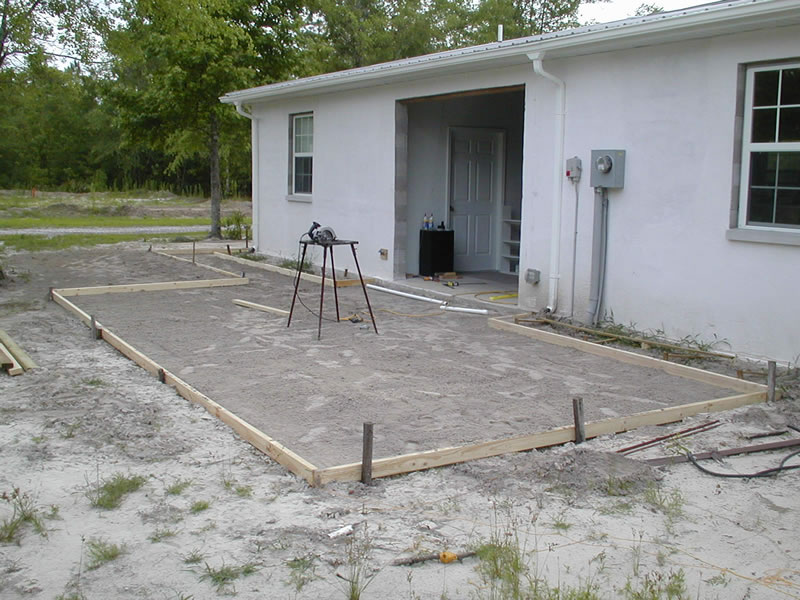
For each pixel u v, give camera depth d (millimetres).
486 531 3922
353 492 4414
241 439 5285
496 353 7879
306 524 3980
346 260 13453
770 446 5164
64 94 16359
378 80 11555
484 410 5961
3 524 3928
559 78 9203
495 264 13664
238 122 20047
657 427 5617
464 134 13055
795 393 6422
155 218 30922
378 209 12531
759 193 7488
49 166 51875
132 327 8875
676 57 7969
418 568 3545
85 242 18797
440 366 7324
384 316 9828
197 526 3951
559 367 7324
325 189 13914
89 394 6230
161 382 6645
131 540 3799
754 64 7375
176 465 4797
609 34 7828
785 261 7191
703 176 7828
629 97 8469
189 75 19344
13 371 6730
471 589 3365
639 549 3750
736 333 7648
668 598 3301
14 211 30844
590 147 8961
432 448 5121
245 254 16172
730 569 3580
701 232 7887
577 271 9258
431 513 4141
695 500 4352
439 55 9922
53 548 3715
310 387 6543
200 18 15328
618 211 8695
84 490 4379
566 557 3666
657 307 8391
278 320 9445
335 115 13445
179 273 13406
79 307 10039
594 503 4277
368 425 4516
